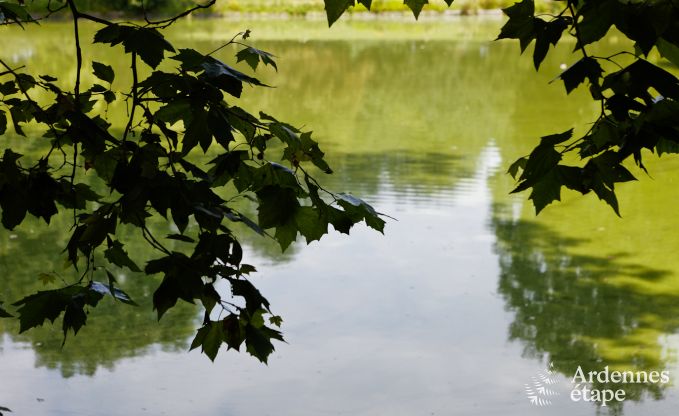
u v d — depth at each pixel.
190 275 1.47
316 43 19.25
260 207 1.51
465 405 4.05
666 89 1.41
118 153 1.75
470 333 4.88
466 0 26.41
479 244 6.44
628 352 4.67
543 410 4.02
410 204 7.45
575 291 5.54
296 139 1.60
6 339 4.77
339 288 5.55
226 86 1.46
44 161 1.70
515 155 9.38
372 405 4.05
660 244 6.45
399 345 4.71
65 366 4.43
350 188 7.92
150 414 3.94
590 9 1.40
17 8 1.79
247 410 3.99
